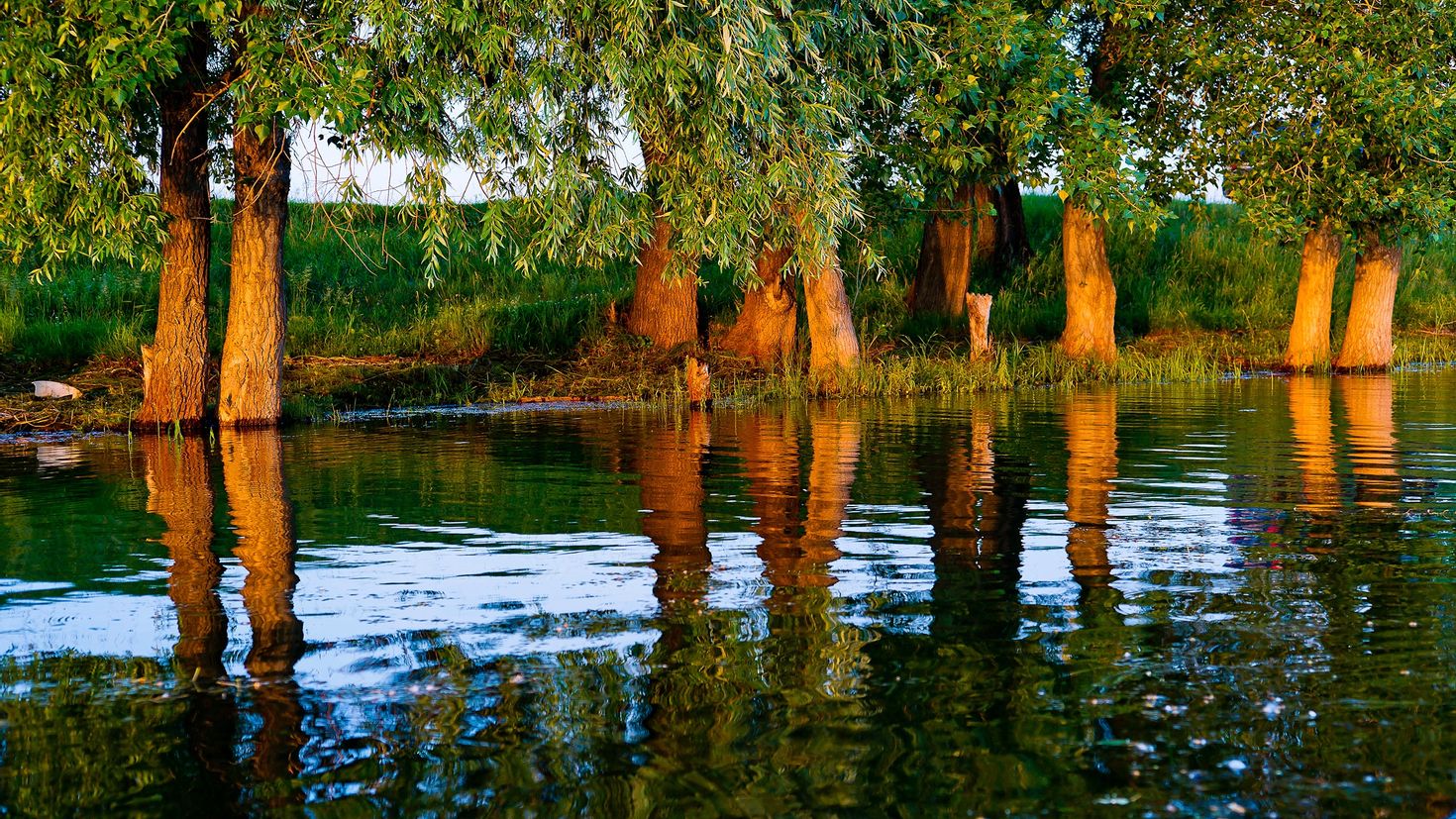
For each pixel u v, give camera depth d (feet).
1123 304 85.40
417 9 36.09
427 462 32.19
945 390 59.36
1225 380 64.95
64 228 37.81
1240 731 11.35
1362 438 35.91
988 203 57.57
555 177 38.04
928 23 50.83
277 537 21.33
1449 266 95.71
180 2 35.09
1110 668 13.14
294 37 35.45
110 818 9.92
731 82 37.63
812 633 14.62
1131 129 56.24
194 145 42.80
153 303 73.61
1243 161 61.87
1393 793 10.08
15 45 33.53
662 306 68.39
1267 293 86.53
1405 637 14.10
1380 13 59.21
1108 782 10.34
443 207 38.32
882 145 53.72
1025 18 48.75
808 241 45.06
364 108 36.99
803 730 11.55
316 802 10.17
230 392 44.06
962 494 25.49
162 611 15.97
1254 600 15.88
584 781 10.48
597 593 16.76
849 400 54.75
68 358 59.41
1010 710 11.96
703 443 36.47
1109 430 38.99
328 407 51.21
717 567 18.35
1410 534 20.39
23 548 20.43
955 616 15.33
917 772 10.56
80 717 12.07
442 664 13.60
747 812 9.86
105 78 33.27
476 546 20.30
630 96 38.22
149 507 24.93
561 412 50.49
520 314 71.10
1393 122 57.77
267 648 14.26
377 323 73.97
